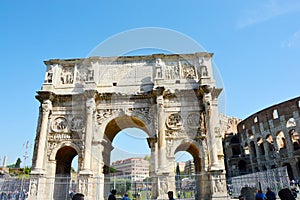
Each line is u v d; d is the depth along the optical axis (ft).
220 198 86.94
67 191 108.58
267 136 195.42
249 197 94.68
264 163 195.42
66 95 106.32
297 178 166.40
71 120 104.73
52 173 97.96
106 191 97.14
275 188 97.19
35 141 101.35
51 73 110.52
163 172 89.66
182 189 105.19
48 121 104.32
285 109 183.42
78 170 97.55
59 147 101.55
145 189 91.20
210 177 90.74
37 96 104.63
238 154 235.81
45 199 93.86
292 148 173.68
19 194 89.86
